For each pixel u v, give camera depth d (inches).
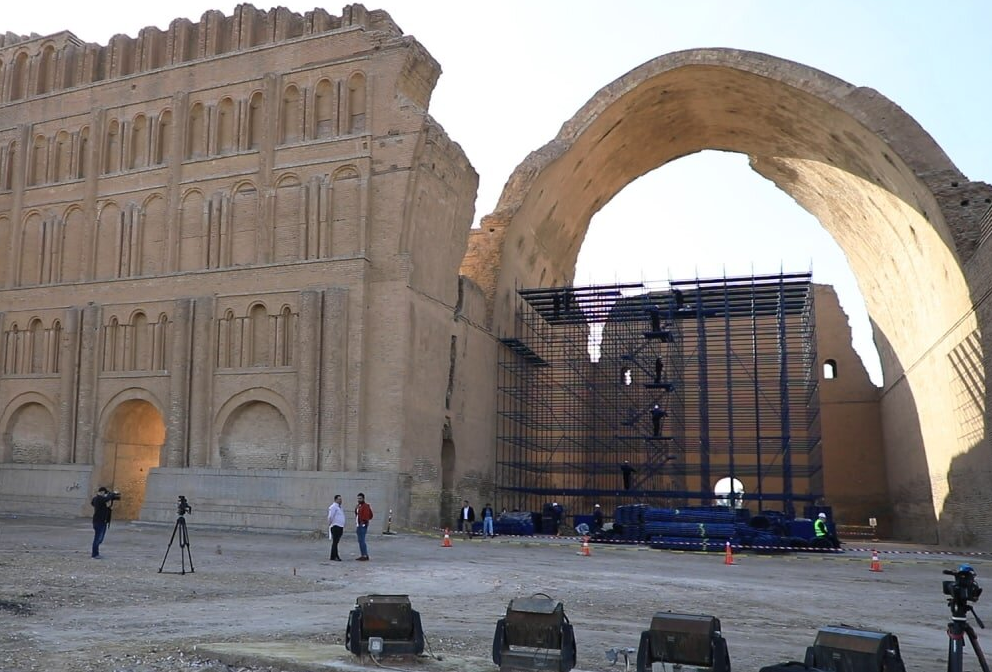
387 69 1370.6
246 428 1362.0
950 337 1437.0
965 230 1300.4
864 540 1947.6
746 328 2178.9
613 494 1578.5
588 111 1662.2
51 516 1422.2
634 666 364.5
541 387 1900.8
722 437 2012.8
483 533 1396.4
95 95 1560.0
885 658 275.1
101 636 416.5
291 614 502.9
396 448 1278.3
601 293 1700.3
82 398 1455.5
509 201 1688.0
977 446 1325.0
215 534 1213.1
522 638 319.3
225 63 1469.0
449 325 1482.5
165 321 1427.2
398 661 344.5
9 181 1620.3
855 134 1481.3
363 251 1330.0
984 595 753.6
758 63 1521.9
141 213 1486.2
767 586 767.7
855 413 2204.7
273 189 1402.6
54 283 1529.3
